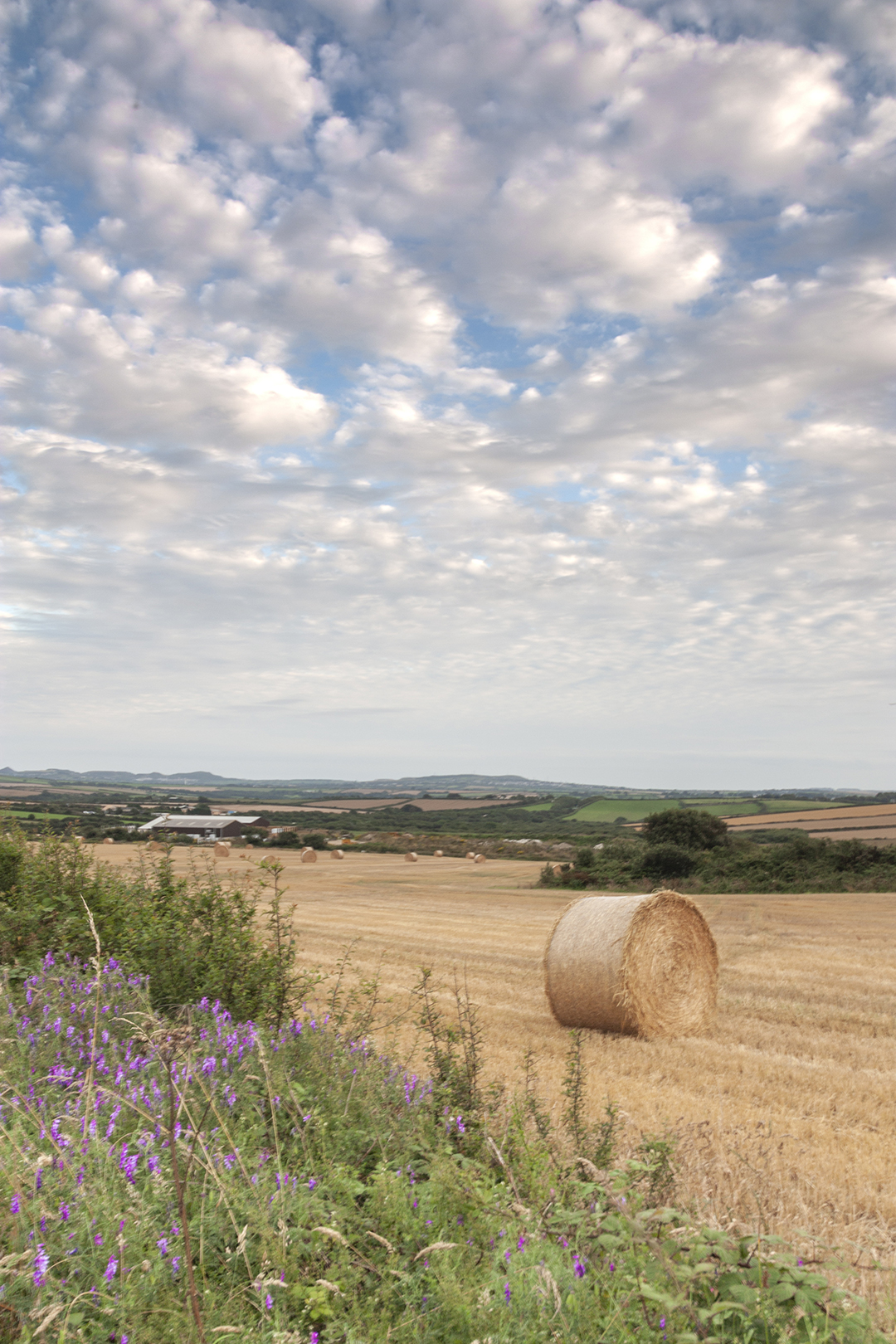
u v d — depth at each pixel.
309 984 7.54
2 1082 4.52
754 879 36.41
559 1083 8.72
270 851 55.50
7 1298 2.79
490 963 16.48
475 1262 3.54
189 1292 2.79
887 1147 6.95
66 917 8.42
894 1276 4.17
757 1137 7.05
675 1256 3.51
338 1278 3.31
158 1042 3.81
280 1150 4.32
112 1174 3.61
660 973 11.90
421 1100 5.36
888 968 16.12
